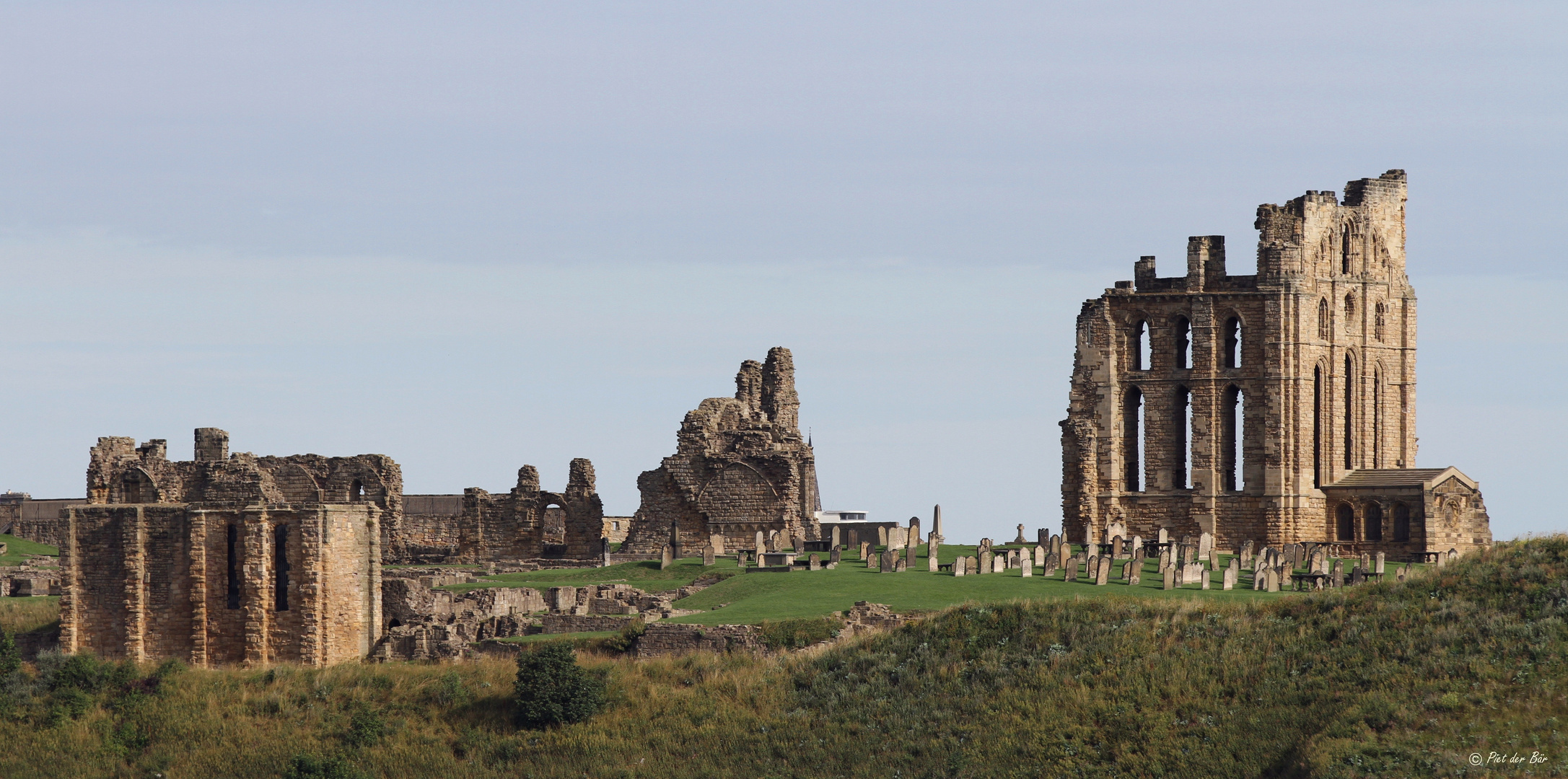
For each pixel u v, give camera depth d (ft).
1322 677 494.18
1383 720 467.93
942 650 536.01
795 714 515.09
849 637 554.05
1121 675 511.40
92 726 545.03
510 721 529.45
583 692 527.40
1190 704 495.82
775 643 550.36
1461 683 475.72
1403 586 535.60
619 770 504.02
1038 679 514.68
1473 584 523.29
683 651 554.46
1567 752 442.91
